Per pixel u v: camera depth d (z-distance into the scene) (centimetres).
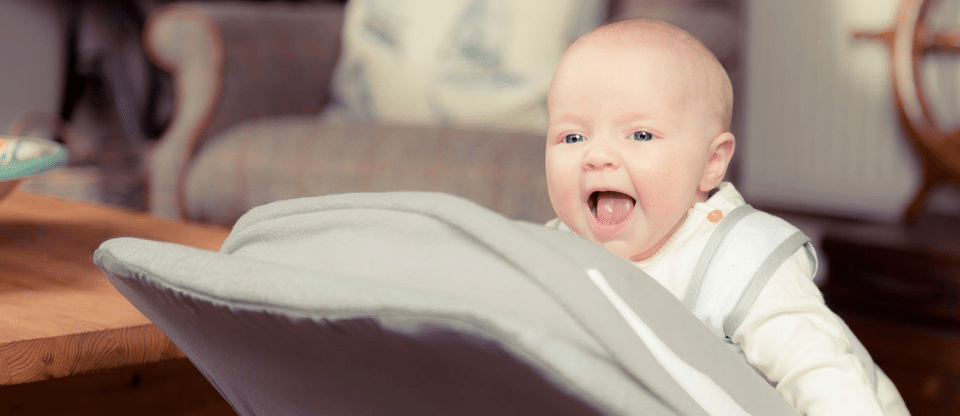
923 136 251
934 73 279
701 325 40
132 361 70
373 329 35
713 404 38
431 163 167
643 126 55
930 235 255
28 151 102
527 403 36
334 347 37
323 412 44
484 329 32
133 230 111
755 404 40
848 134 304
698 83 56
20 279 85
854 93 300
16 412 81
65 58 334
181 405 91
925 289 225
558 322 36
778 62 314
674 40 57
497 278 37
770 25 313
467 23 186
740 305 54
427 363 36
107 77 339
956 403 170
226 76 195
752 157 327
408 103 189
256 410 49
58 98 347
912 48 244
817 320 53
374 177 171
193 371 92
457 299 33
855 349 58
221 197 186
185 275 41
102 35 343
